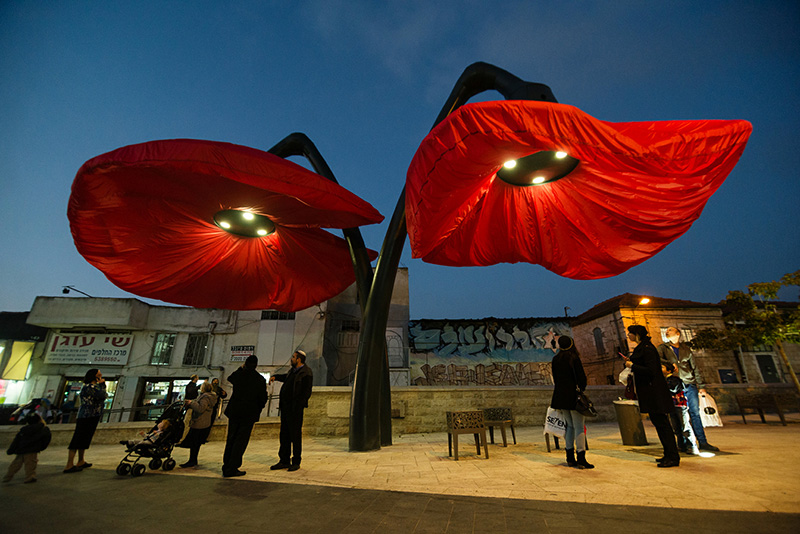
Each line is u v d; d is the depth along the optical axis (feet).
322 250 31.50
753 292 44.39
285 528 9.58
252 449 26.68
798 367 76.69
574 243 25.76
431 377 69.46
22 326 67.41
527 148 15.23
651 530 8.16
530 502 10.78
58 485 15.94
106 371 65.31
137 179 19.60
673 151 14.69
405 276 73.00
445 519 9.76
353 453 23.72
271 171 18.44
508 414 24.20
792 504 9.39
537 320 72.74
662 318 77.92
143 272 28.40
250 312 68.59
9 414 59.98
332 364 67.56
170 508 11.81
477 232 25.86
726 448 18.54
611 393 40.14
